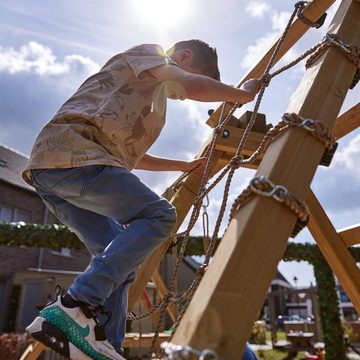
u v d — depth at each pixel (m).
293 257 8.97
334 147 1.10
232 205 0.75
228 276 0.61
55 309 1.00
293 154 0.80
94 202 1.18
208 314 0.57
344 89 0.98
